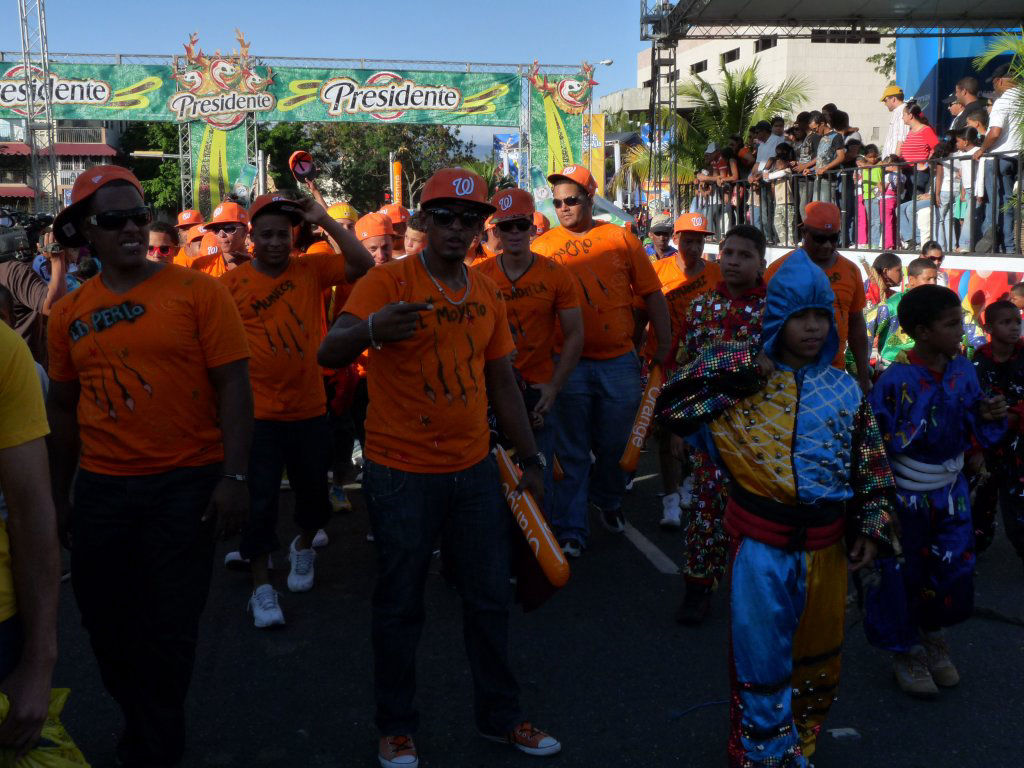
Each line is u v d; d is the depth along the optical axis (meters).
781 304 3.12
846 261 5.78
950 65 16.67
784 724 3.18
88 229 3.31
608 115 42.53
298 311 4.98
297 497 5.27
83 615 3.49
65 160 49.50
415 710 3.60
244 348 3.46
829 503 3.16
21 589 2.25
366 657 4.57
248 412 3.47
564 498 5.88
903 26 16.27
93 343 3.32
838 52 38.56
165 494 3.36
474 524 3.53
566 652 4.58
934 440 3.97
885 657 4.48
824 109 13.16
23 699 2.22
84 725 3.93
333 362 3.37
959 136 10.77
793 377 3.17
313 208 4.85
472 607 3.59
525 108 26.53
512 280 5.29
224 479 3.41
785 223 13.16
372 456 3.47
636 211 26.30
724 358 3.21
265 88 25.45
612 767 3.56
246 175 14.85
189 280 3.40
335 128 51.50
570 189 5.76
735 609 3.21
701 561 4.82
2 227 7.52
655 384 5.78
